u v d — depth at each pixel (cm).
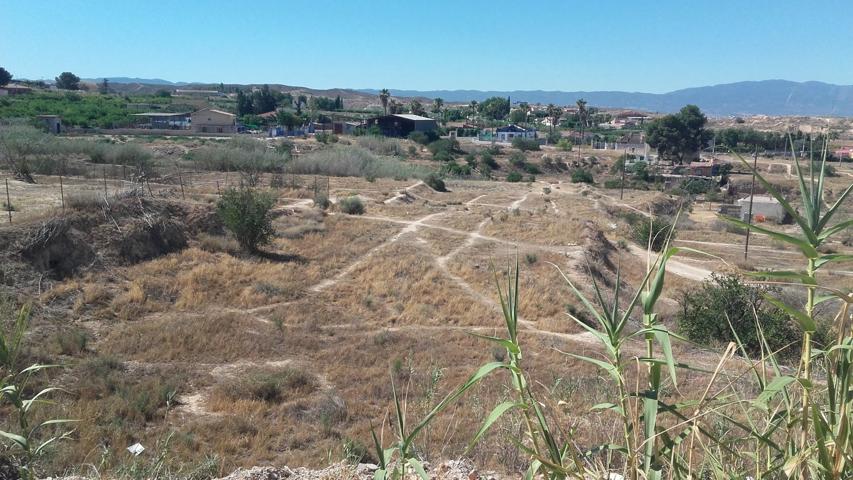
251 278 2792
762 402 197
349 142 10775
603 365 205
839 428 191
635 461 204
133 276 2566
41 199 3253
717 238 5362
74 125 9594
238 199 3188
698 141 11281
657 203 6806
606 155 12294
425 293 2827
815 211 193
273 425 1329
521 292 2781
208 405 1491
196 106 15512
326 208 4591
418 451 544
